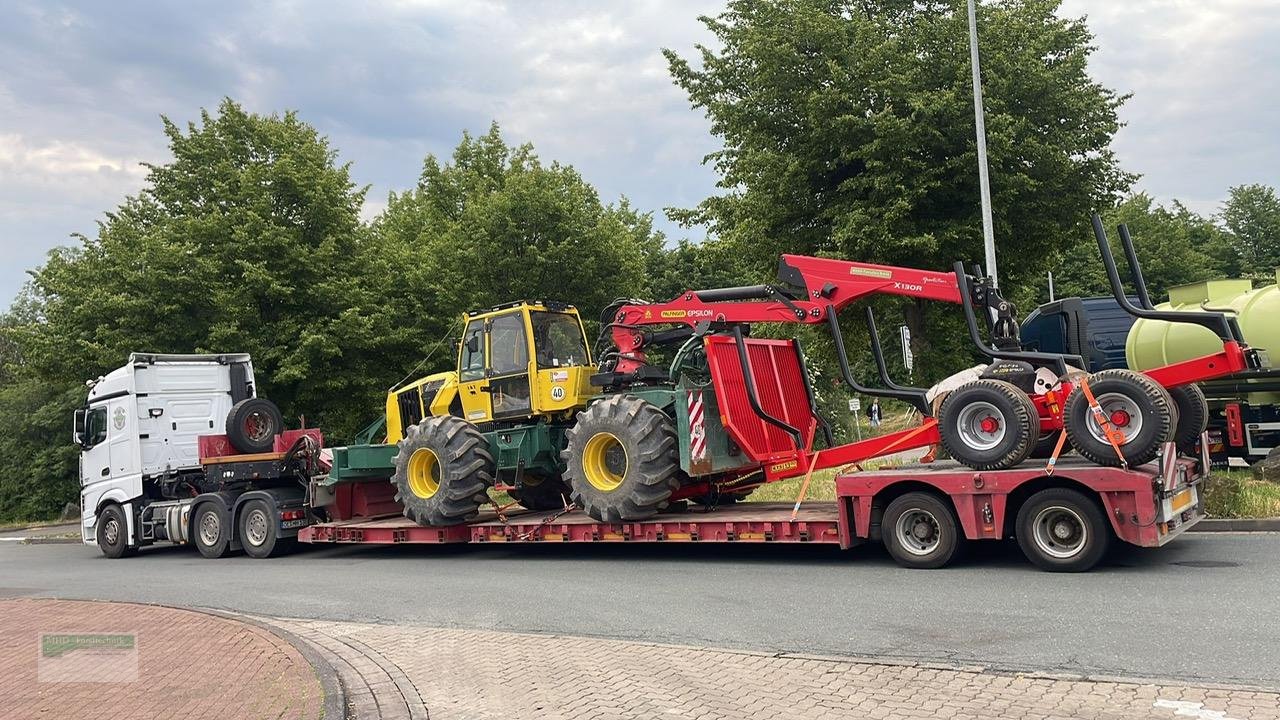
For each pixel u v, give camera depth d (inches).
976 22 716.0
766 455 419.2
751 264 823.7
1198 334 593.3
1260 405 576.1
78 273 778.2
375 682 236.5
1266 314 568.4
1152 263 1734.7
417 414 556.4
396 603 360.8
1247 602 264.5
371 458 540.7
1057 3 750.5
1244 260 1952.5
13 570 574.6
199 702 218.8
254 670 247.9
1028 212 725.9
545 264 860.0
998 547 383.9
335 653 272.2
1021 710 187.2
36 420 1187.3
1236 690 191.3
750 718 192.9
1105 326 658.2
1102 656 221.8
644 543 498.0
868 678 214.8
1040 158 692.7
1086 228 775.7
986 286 381.7
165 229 786.2
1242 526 401.7
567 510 476.4
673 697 210.1
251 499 569.0
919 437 378.9
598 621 300.8
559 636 280.4
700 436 412.2
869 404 1606.8
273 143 829.2
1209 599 270.8
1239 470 575.5
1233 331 338.6
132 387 609.9
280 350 757.9
